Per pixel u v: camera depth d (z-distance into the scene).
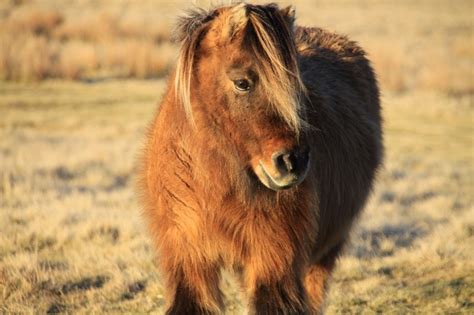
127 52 46.78
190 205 7.00
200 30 6.64
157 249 7.58
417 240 14.97
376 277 12.23
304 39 10.20
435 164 27.11
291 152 6.16
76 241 13.79
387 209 18.42
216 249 7.21
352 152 9.16
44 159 22.77
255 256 7.16
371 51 47.69
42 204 16.56
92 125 32.06
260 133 6.23
